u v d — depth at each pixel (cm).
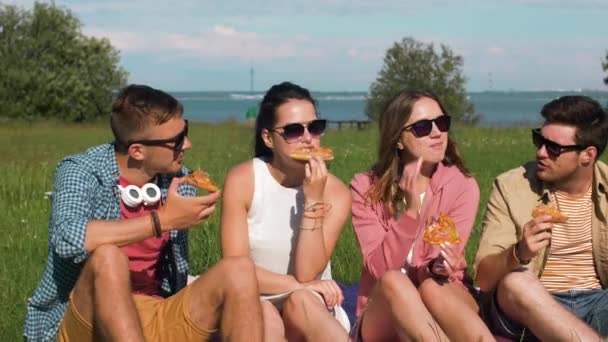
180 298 455
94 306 430
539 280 533
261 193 516
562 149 520
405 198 513
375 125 4931
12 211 1084
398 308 463
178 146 489
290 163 513
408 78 5759
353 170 1712
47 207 1120
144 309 471
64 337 466
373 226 537
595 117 521
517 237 541
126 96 487
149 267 512
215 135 3756
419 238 529
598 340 473
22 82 6066
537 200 545
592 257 543
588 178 536
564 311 480
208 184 484
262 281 494
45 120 6131
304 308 472
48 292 489
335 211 530
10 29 6431
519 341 516
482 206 1125
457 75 5759
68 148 3080
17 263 781
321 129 516
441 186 533
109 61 6569
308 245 500
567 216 528
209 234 834
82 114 6328
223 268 434
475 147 2480
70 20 6612
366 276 536
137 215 500
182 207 459
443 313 471
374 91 5888
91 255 436
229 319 430
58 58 6481
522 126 3959
